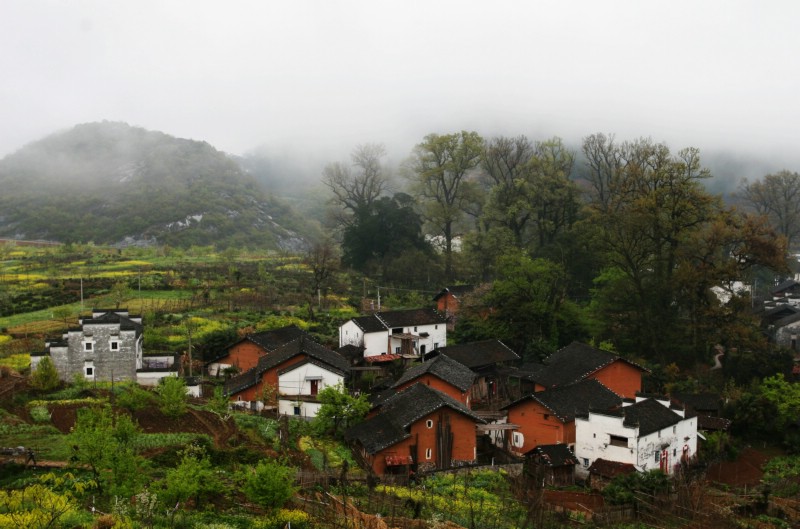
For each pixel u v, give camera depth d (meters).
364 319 65.88
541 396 48.31
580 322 73.12
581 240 83.56
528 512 34.03
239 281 90.75
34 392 45.62
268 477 28.91
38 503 23.81
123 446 31.88
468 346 62.28
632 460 42.97
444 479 40.22
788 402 54.69
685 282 66.88
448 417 43.19
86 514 26.06
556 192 90.69
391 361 63.06
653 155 75.62
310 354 53.03
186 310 74.44
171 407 41.78
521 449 49.09
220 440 39.69
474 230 111.31
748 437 55.66
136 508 26.92
